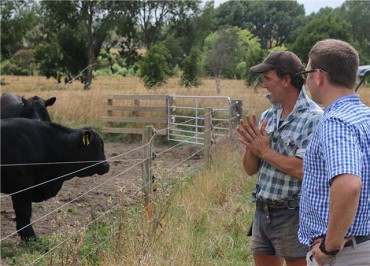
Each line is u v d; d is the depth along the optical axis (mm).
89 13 51906
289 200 3496
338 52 2615
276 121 3574
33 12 52688
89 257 4859
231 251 5414
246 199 7125
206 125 9680
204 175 8188
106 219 6266
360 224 2508
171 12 61500
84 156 7125
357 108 2572
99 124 15711
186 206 6234
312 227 2641
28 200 6645
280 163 3381
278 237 3559
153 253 4609
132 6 55875
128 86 42125
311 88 2738
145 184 6223
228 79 44969
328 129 2502
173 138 14227
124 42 58750
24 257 5387
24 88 41125
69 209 7363
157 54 32812
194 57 34125
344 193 2355
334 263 2588
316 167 2607
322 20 35750
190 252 4832
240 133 3502
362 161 2461
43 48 51625
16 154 6672
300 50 33688
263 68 3488
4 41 53719
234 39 34094
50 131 7012
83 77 48375
